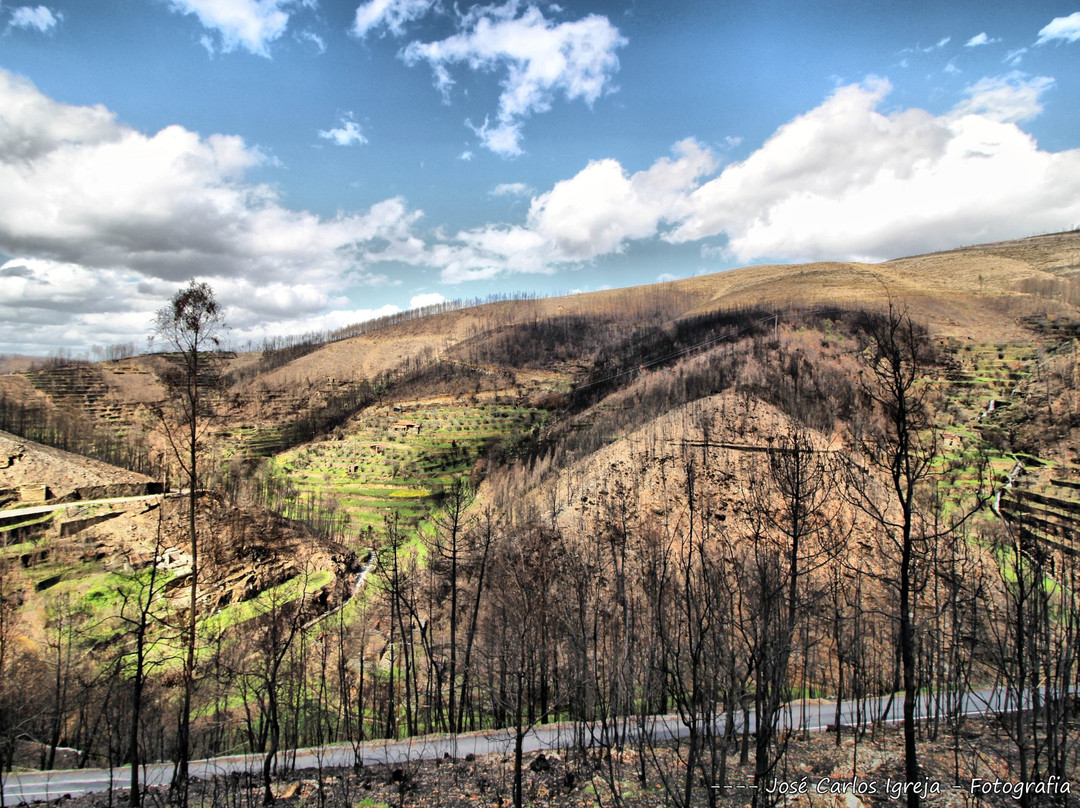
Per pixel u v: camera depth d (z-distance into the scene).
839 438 91.69
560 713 41.59
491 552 65.25
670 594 35.97
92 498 103.50
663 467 89.25
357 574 94.69
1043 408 112.94
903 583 18.06
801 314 190.12
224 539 87.94
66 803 28.14
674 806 22.84
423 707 52.38
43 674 50.81
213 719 46.75
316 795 26.86
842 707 42.72
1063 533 43.34
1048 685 22.66
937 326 178.00
